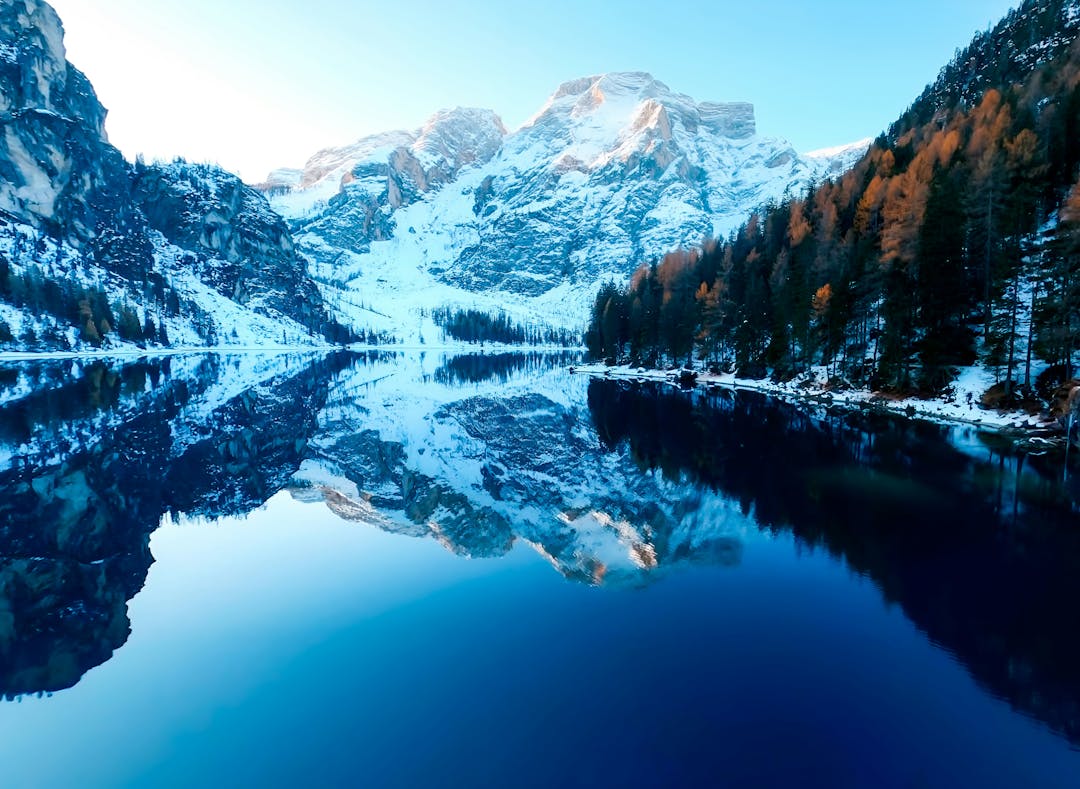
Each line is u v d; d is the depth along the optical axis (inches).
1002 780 303.9
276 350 7327.8
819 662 416.5
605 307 4269.2
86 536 729.0
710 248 3831.2
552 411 2022.6
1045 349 1373.0
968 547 655.1
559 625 471.5
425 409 2085.4
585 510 861.8
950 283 1644.9
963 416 1469.0
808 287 2359.7
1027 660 421.4
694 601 525.3
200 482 1031.0
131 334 5128.0
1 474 1020.5
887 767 307.9
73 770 307.3
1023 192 1662.2
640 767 301.1
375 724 340.2
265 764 306.5
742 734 332.2
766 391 2395.4
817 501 851.4
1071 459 1064.8
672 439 1439.5
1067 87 2429.9
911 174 2143.2
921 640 450.9
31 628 474.9
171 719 347.9
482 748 315.6
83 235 7022.6
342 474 1127.6
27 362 3634.4
